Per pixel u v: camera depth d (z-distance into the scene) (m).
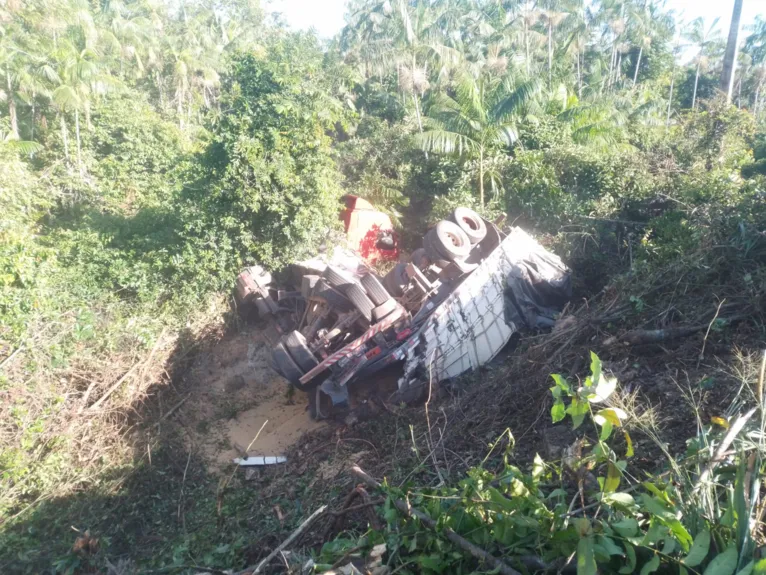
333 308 7.96
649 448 4.57
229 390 9.01
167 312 9.66
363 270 9.41
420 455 5.90
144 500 6.38
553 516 3.20
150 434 7.52
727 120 13.73
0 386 6.99
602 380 3.41
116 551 5.62
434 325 7.71
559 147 14.21
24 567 5.30
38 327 8.04
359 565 3.62
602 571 3.02
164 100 24.88
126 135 16.61
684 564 2.66
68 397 7.51
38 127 17.70
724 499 3.32
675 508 2.97
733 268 6.90
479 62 24.44
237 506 6.23
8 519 5.81
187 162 15.34
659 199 11.55
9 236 9.50
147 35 25.41
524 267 8.83
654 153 13.31
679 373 5.63
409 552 3.58
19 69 16.23
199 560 5.18
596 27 33.53
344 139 21.75
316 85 11.73
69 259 10.72
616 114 17.73
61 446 6.77
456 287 8.20
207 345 9.50
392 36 26.06
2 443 6.51
